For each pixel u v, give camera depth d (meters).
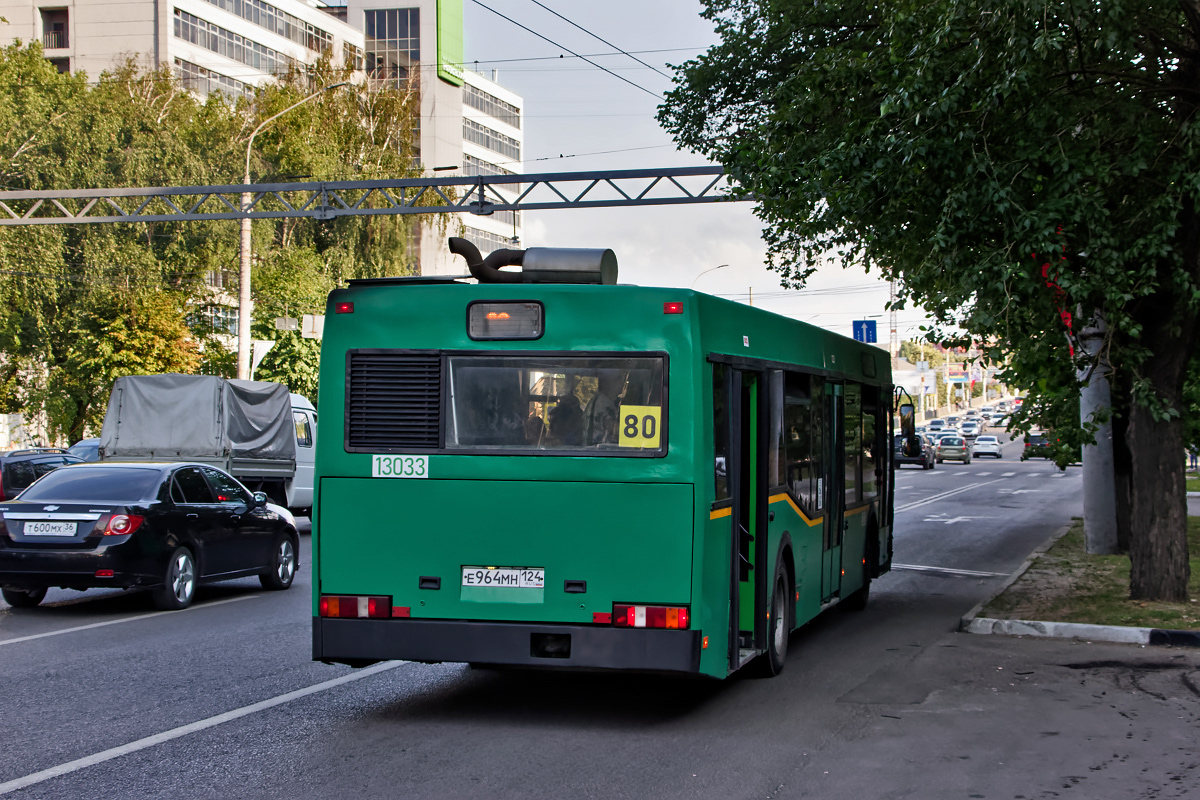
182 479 13.77
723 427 8.04
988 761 6.69
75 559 12.36
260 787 6.16
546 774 6.42
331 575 7.79
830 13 18.75
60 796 6.00
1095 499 18.42
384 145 56.19
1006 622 11.41
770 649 9.03
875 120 11.50
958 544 21.95
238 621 12.36
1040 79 10.98
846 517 12.04
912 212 12.05
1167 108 12.03
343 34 77.75
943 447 70.88
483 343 7.73
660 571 7.41
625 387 7.56
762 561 8.69
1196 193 10.66
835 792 6.06
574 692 8.77
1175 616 11.28
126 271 38.03
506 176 24.20
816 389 10.74
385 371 7.83
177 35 64.19
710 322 7.80
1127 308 11.98
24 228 35.66
